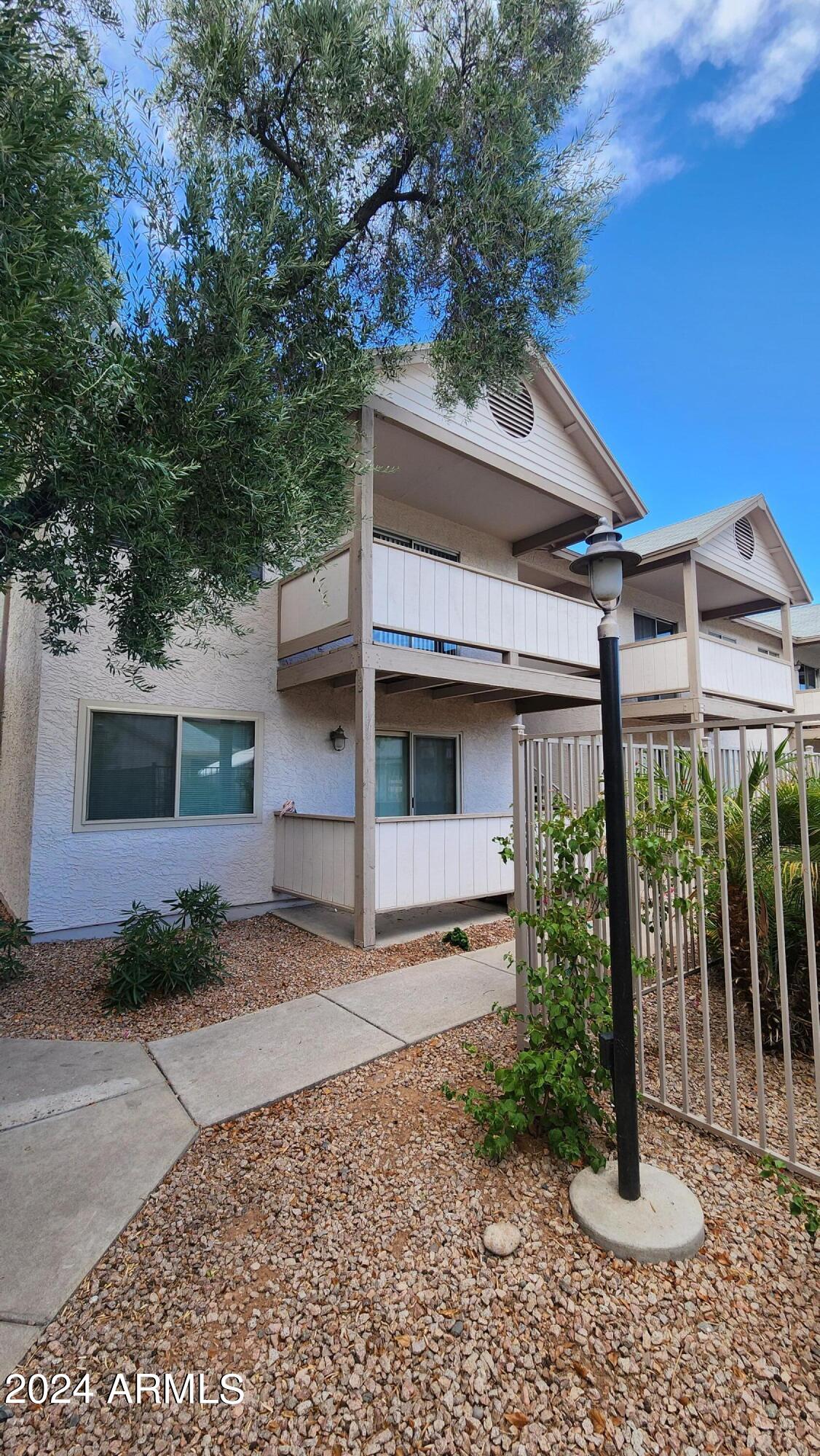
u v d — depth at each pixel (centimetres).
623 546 245
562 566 1120
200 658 702
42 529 305
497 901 859
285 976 523
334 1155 278
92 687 628
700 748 392
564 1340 186
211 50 360
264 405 310
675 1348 182
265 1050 382
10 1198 250
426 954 589
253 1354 183
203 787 708
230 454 309
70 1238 228
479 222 429
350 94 390
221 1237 230
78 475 258
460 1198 249
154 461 252
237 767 735
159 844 667
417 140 406
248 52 378
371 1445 158
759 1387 171
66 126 228
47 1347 186
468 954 591
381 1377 176
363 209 444
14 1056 377
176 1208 246
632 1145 237
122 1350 185
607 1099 324
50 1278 210
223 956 569
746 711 1162
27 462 234
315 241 381
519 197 425
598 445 885
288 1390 173
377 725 846
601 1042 250
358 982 508
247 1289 207
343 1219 238
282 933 658
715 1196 248
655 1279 207
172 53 375
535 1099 263
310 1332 190
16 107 218
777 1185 250
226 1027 418
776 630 1622
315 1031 409
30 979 509
